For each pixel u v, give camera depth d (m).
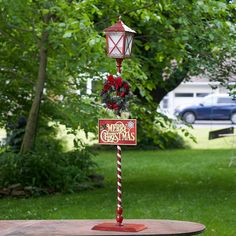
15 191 13.07
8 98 14.93
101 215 10.84
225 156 21.91
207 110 36.62
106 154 22.95
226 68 14.20
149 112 13.70
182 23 12.45
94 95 13.00
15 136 15.33
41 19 12.76
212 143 27.23
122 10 12.80
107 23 13.02
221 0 12.38
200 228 6.36
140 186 14.57
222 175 16.50
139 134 14.72
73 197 12.88
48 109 14.30
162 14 13.09
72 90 13.86
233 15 13.11
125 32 6.54
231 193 13.25
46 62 13.48
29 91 14.84
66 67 12.38
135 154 23.12
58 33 11.80
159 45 13.18
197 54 13.56
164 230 6.26
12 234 6.29
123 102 6.56
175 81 16.84
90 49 11.28
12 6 11.95
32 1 12.27
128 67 11.95
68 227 6.59
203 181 15.35
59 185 13.48
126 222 6.75
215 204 11.84
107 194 13.23
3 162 13.34
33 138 13.83
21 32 13.48
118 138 6.47
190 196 12.86
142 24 13.09
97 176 15.02
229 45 12.71
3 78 14.30
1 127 15.73
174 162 20.03
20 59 14.16
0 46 14.03
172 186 14.51
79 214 10.97
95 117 12.60
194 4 12.27
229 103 36.50
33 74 14.38
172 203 11.99
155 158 21.42
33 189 13.13
